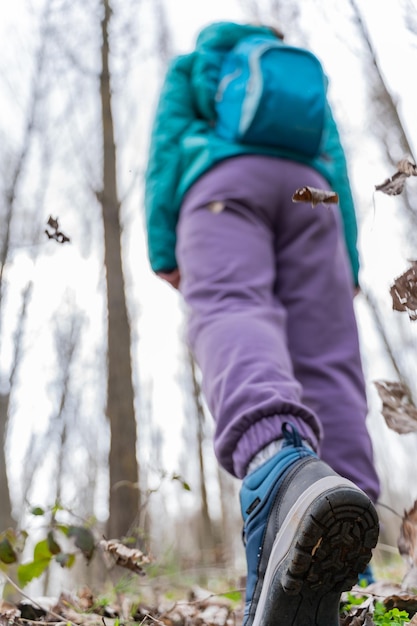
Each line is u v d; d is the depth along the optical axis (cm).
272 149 195
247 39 207
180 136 204
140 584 248
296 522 137
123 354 600
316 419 159
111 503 515
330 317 200
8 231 810
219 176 191
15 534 219
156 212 203
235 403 162
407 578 168
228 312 177
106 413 588
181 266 193
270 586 140
